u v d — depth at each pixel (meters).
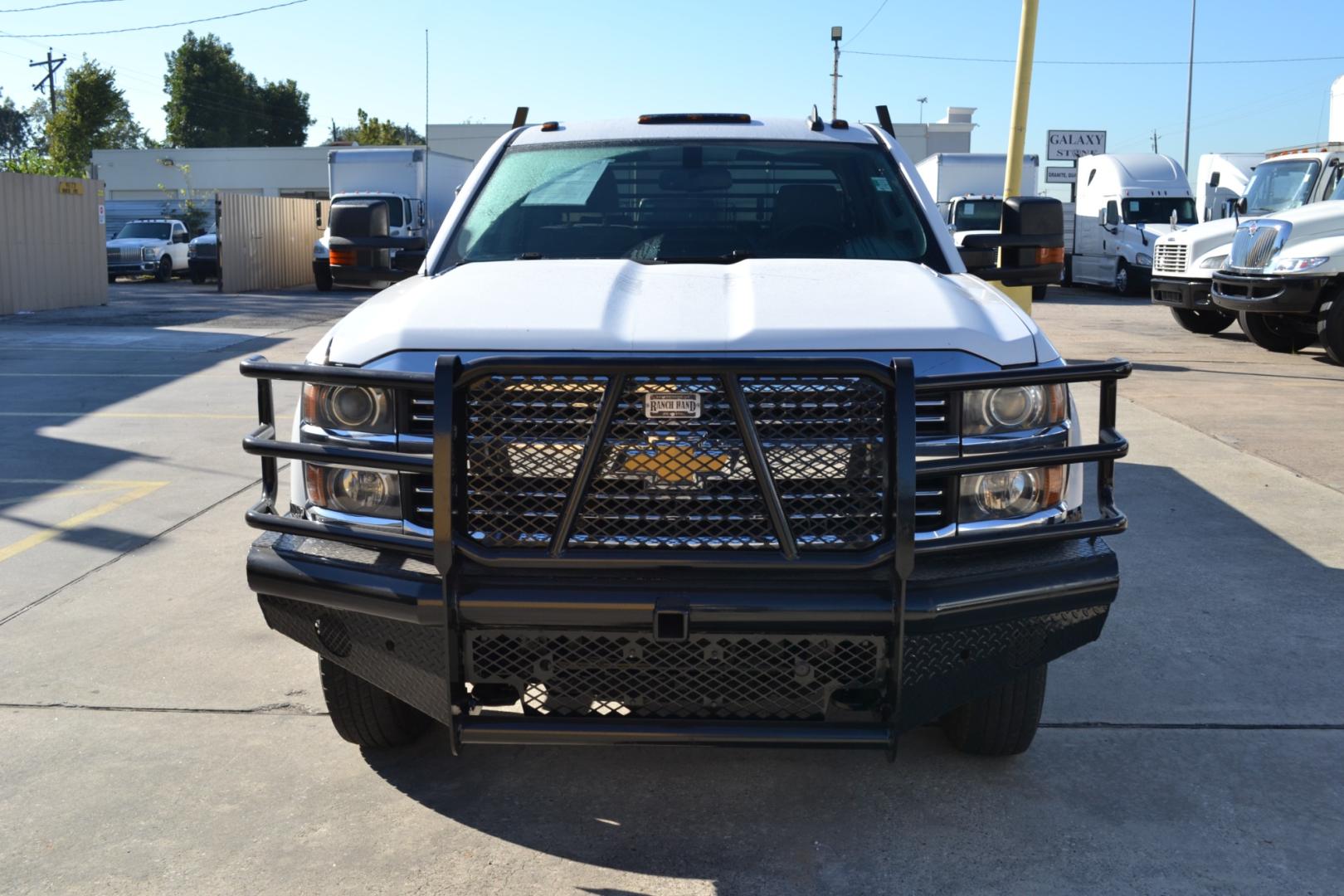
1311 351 14.98
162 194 58.62
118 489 7.46
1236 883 3.13
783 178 4.40
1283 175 16.33
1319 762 3.81
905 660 3.00
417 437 3.02
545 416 2.87
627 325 3.08
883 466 2.86
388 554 3.09
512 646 2.98
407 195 27.95
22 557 6.03
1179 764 3.80
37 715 4.18
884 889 3.12
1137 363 13.69
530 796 3.63
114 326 18.48
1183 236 16.81
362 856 3.29
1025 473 3.11
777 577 2.89
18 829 3.43
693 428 2.84
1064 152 47.47
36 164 35.12
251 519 3.17
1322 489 7.32
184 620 5.13
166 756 3.89
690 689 2.99
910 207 4.31
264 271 30.25
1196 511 6.81
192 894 3.10
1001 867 3.22
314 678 4.52
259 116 97.62
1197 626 5.01
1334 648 4.76
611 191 4.39
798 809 3.54
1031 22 11.95
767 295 3.29
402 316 3.22
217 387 11.62
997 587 2.99
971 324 3.12
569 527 2.83
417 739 4.00
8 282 20.95
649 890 3.12
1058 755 3.88
